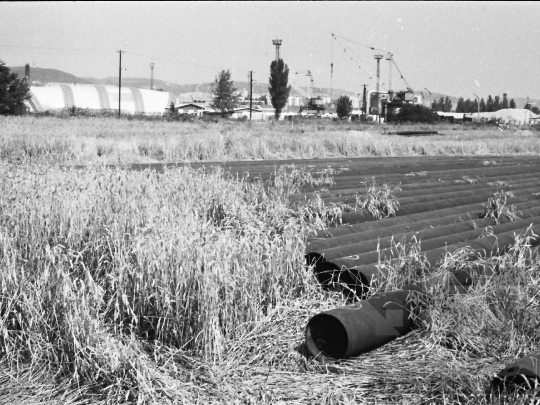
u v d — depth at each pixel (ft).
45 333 17.44
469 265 22.11
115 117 211.00
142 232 20.21
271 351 17.47
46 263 19.36
